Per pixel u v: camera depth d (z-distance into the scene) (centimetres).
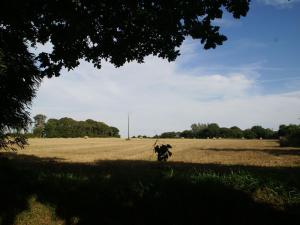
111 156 3731
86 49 1298
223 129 14900
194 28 1166
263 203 1069
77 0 1086
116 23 1176
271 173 1368
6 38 1402
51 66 1293
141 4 1158
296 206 1044
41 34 1220
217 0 1109
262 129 13938
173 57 1279
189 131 15625
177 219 1048
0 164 1505
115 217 1105
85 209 1142
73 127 14812
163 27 1182
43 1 1109
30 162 2548
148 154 4066
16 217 1105
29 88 2388
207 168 2127
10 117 2420
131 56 1311
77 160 3120
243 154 4081
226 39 1179
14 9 1120
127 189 1194
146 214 1088
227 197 1084
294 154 4044
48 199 1189
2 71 2108
